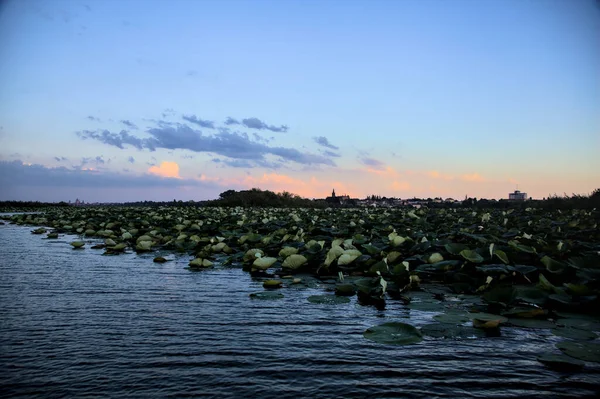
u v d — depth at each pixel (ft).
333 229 40.24
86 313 16.62
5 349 12.55
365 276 24.39
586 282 17.98
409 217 54.39
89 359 11.75
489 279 19.69
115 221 60.34
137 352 12.32
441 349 12.40
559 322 14.71
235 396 9.57
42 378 10.49
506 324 14.67
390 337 13.01
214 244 36.24
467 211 69.72
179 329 14.49
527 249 23.34
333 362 11.52
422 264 23.73
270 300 18.76
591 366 11.10
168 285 22.04
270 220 52.26
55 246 40.47
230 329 14.52
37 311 16.89
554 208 71.72
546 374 10.66
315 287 21.76
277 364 11.40
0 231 59.11
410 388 9.96
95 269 27.17
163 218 62.13
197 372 10.86
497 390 9.84
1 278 23.98
